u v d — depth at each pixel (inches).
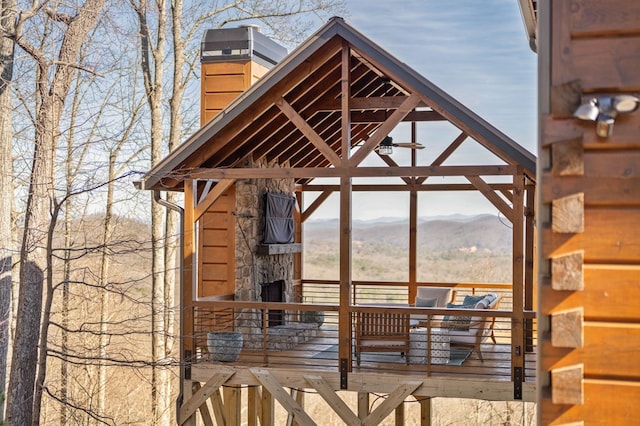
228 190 481.1
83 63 548.1
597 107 128.2
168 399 637.3
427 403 454.6
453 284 569.3
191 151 400.8
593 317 132.3
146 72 670.5
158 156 658.2
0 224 404.8
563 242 132.6
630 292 130.6
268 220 497.0
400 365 403.9
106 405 708.7
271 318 518.9
